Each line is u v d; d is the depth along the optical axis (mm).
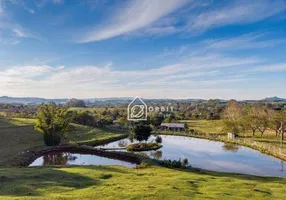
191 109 171500
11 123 66875
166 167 31016
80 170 26453
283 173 33031
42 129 49969
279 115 70500
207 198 17203
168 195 17547
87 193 17656
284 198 18141
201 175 26531
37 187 18844
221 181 23359
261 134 74438
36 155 41906
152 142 61875
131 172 27016
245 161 40719
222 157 44094
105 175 24594
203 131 84125
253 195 18688
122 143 62062
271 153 46250
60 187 19141
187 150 51375
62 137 55219
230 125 76500
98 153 45125
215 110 142500
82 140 60281
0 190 17781
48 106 53906
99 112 113500
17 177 21688
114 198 16531
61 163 37562
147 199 16625
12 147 45250
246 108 111438
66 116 54188
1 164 32125
